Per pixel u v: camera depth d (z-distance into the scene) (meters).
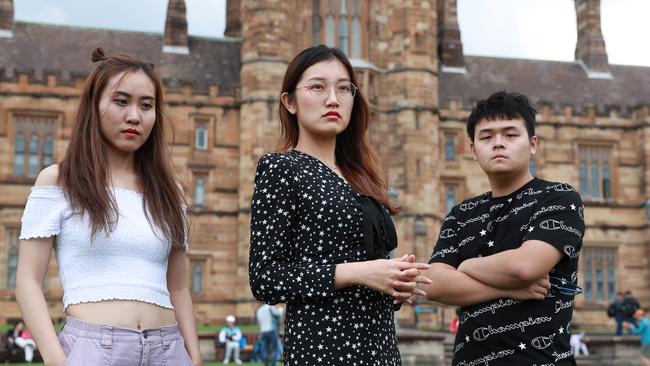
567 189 5.98
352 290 5.32
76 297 5.35
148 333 5.40
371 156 6.20
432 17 51.72
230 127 48.91
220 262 47.44
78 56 50.06
